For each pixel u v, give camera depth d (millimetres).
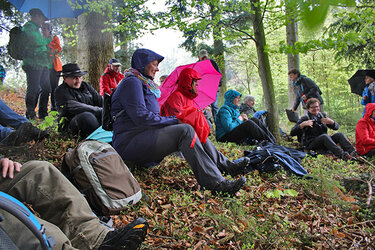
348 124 14148
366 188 3898
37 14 4754
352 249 2605
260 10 6184
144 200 3234
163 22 6719
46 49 4895
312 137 6445
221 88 15227
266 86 6621
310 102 6598
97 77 7387
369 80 7477
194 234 2703
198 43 15188
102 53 7359
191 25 6727
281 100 24438
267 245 2594
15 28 4613
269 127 6668
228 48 15188
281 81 22312
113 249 1883
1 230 1214
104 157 2602
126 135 3520
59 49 5113
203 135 3564
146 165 3910
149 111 3488
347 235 2875
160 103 4836
